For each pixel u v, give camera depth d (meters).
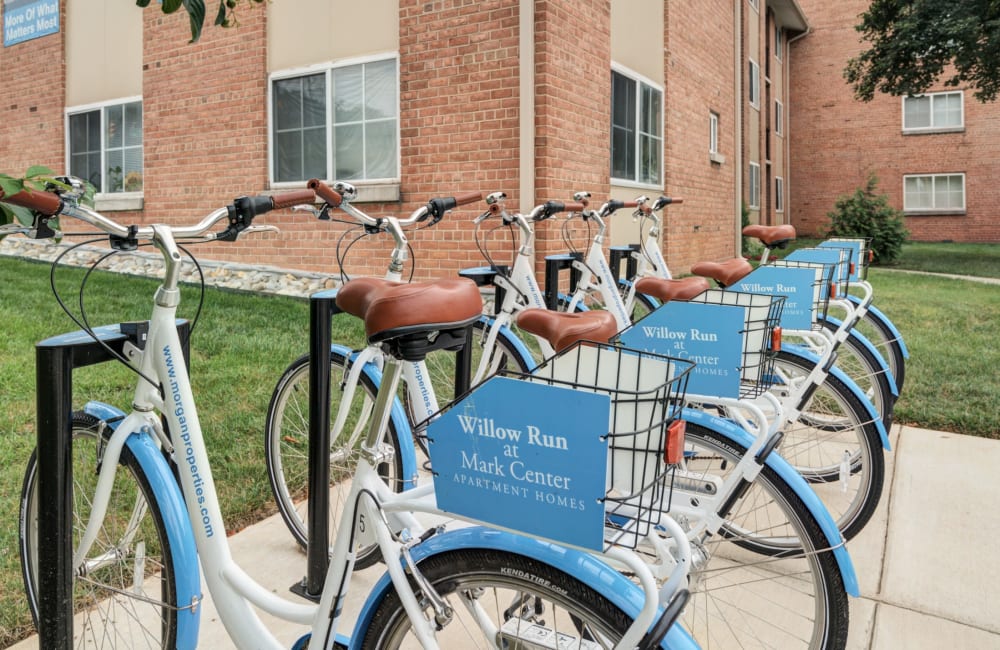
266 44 8.32
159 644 2.06
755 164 17.62
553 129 6.81
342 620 2.31
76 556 1.85
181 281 8.52
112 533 2.08
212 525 1.71
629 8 8.60
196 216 9.04
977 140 20.59
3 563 2.52
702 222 11.14
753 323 2.29
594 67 7.52
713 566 2.52
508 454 1.33
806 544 1.95
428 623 1.40
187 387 1.71
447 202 2.50
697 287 2.56
